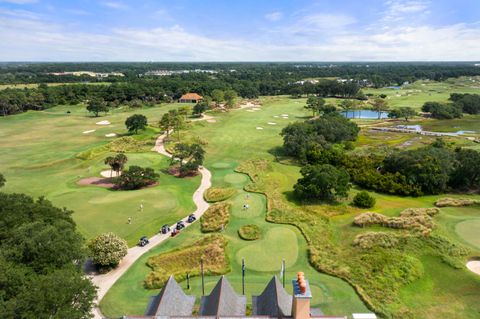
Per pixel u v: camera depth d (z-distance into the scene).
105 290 40.75
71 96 196.62
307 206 66.50
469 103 174.25
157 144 112.31
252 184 78.38
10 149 103.00
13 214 40.97
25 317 25.25
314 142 98.75
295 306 24.41
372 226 55.75
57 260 34.00
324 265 44.69
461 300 38.16
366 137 125.50
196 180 83.00
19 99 165.38
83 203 65.50
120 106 189.88
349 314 36.09
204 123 141.00
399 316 35.53
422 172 73.00
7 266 29.73
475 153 80.75
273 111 175.62
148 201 67.19
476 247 47.88
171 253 48.41
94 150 100.88
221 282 30.27
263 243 51.66
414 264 43.94
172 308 28.89
